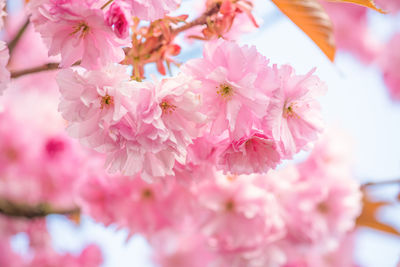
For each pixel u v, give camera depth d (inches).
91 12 24.7
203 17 28.1
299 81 25.9
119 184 35.9
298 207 37.9
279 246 37.9
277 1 27.9
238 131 25.8
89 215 36.6
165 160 26.3
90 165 37.6
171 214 35.7
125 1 25.2
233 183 35.6
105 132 25.6
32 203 41.9
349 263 60.3
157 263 68.3
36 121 42.7
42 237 51.5
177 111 25.9
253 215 35.3
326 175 39.7
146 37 28.4
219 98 25.9
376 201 43.1
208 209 35.8
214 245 37.3
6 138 41.7
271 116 25.4
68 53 25.6
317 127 26.7
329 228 39.9
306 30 28.1
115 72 25.3
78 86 25.3
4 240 52.5
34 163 41.9
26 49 52.7
